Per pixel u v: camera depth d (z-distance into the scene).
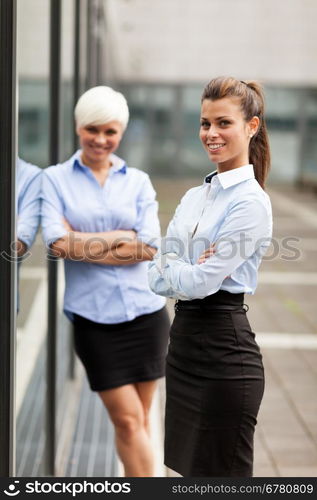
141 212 4.01
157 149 28.92
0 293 2.88
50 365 4.64
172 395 3.04
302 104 28.02
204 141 2.90
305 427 5.60
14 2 2.71
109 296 3.92
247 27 26.36
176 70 26.84
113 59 23.03
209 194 2.95
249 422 2.92
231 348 2.87
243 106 2.82
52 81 4.72
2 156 2.81
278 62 26.55
